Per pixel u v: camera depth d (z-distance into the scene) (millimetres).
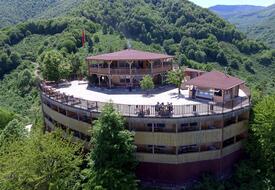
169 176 43688
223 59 167500
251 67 172750
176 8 194250
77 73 70312
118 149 38562
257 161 45875
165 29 178500
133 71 59438
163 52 159375
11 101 100188
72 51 125062
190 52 162000
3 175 35781
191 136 42531
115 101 50781
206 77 50469
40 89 60844
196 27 183375
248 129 46844
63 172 39031
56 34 143375
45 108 58781
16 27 148625
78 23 151875
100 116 40188
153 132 42750
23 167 36469
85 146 47438
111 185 37469
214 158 44312
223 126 43594
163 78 62375
